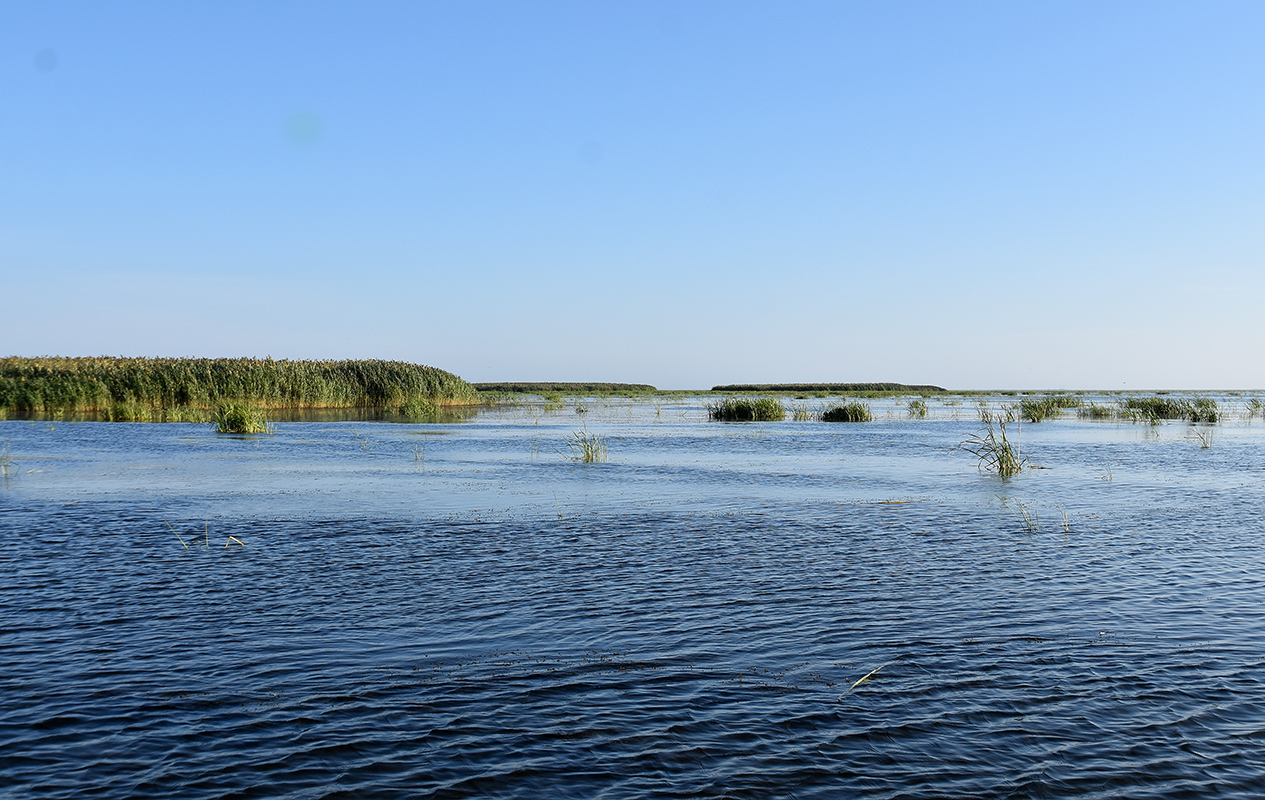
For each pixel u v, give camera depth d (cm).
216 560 1299
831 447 3253
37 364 6475
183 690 800
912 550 1381
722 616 1023
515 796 625
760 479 2262
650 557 1329
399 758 677
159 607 1052
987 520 1647
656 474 2375
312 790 630
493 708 766
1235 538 1477
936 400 9138
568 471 2445
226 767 661
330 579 1189
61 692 793
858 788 637
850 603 1077
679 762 673
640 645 924
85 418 4950
